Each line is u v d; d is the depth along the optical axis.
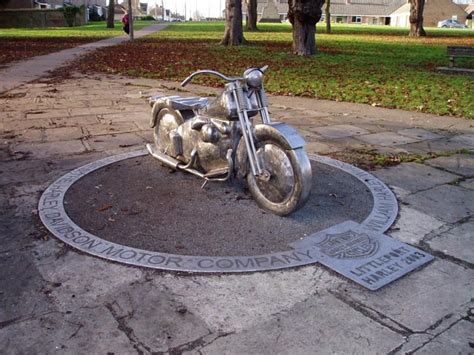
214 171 4.27
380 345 2.39
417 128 7.43
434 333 2.49
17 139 6.18
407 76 13.48
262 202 3.98
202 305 2.69
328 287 2.89
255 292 2.82
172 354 2.30
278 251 3.30
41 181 4.61
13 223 3.68
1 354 2.28
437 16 87.50
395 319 2.60
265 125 3.80
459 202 4.28
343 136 6.76
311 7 18.83
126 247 3.31
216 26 58.38
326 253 3.27
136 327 2.50
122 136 6.40
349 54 20.41
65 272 3.00
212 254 3.24
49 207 3.97
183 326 2.51
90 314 2.60
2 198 4.17
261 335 2.45
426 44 28.23
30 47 22.58
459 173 5.11
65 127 6.89
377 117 8.25
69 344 2.36
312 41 19.53
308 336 2.45
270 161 3.84
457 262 3.22
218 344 2.38
